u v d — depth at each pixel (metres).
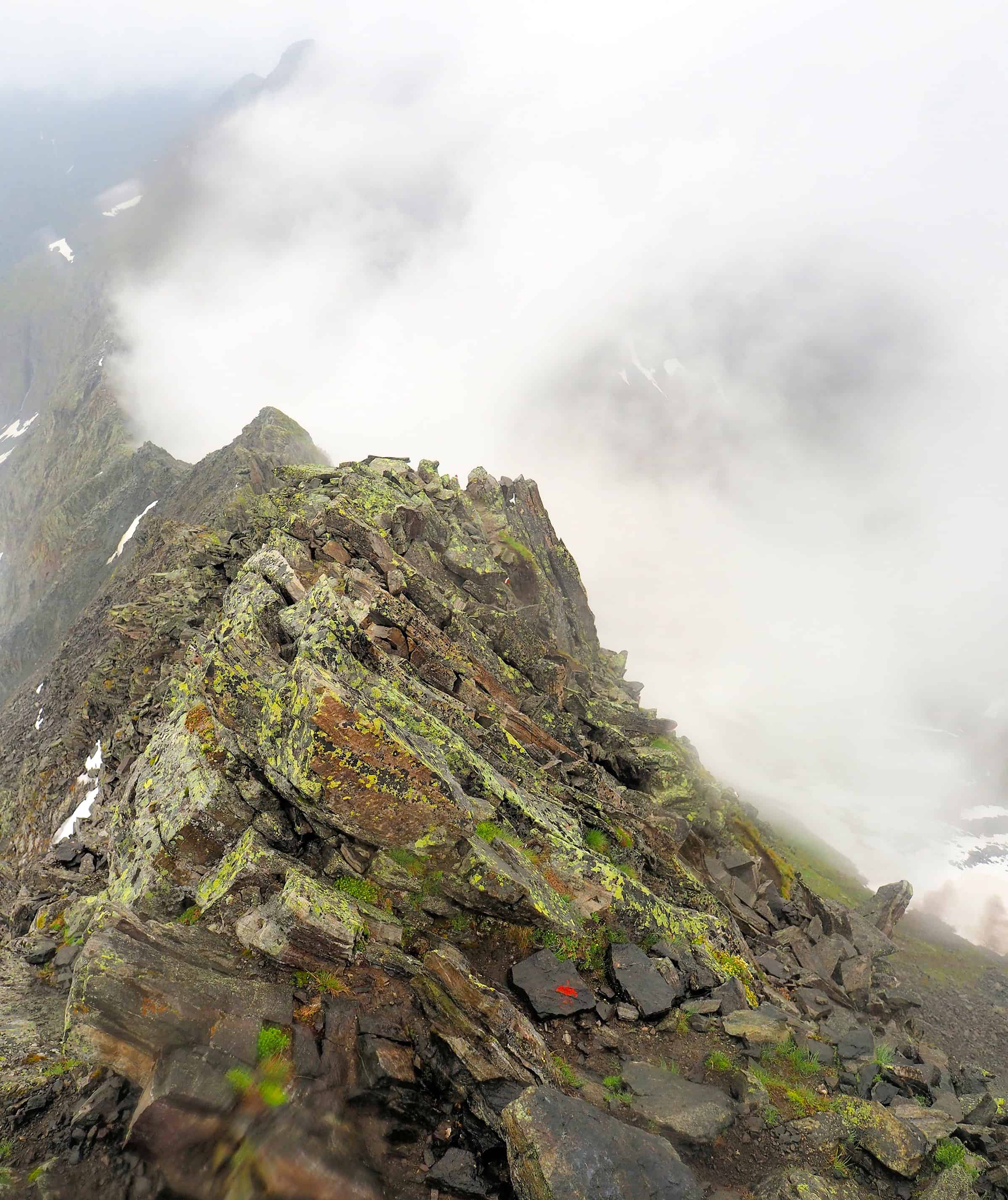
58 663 73.44
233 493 77.25
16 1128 11.29
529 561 51.47
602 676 58.41
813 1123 14.14
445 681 26.72
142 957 13.04
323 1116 11.73
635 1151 11.62
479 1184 11.71
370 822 16.16
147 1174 10.76
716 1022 17.00
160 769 19.70
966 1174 13.13
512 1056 13.50
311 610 20.33
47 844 34.44
